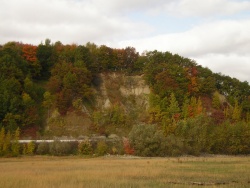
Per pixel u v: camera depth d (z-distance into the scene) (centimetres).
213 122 10731
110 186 2372
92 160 6162
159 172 3469
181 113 10994
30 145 7862
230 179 3006
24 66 11581
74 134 9688
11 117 9312
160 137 8238
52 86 11019
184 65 13188
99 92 11988
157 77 12050
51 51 12706
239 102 12875
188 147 8825
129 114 11319
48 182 2522
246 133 9719
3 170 3694
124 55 13388
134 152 8212
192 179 2964
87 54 12462
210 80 12731
